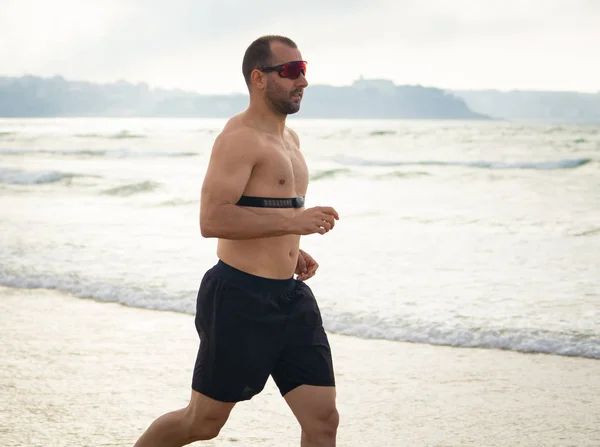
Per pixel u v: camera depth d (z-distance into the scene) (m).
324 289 8.75
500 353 6.43
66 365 6.14
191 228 13.72
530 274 9.59
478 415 4.97
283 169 3.25
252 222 3.08
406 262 10.46
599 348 6.39
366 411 5.10
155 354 6.47
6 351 6.59
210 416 3.30
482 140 55.53
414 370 6.00
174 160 37.66
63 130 88.00
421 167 31.75
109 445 4.43
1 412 5.02
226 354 3.22
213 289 3.26
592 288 8.69
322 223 3.07
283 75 3.22
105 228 13.74
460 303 8.01
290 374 3.31
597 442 4.46
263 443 4.52
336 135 64.50
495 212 16.55
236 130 3.22
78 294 8.87
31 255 10.92
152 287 8.87
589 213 16.39
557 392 5.41
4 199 19.88
